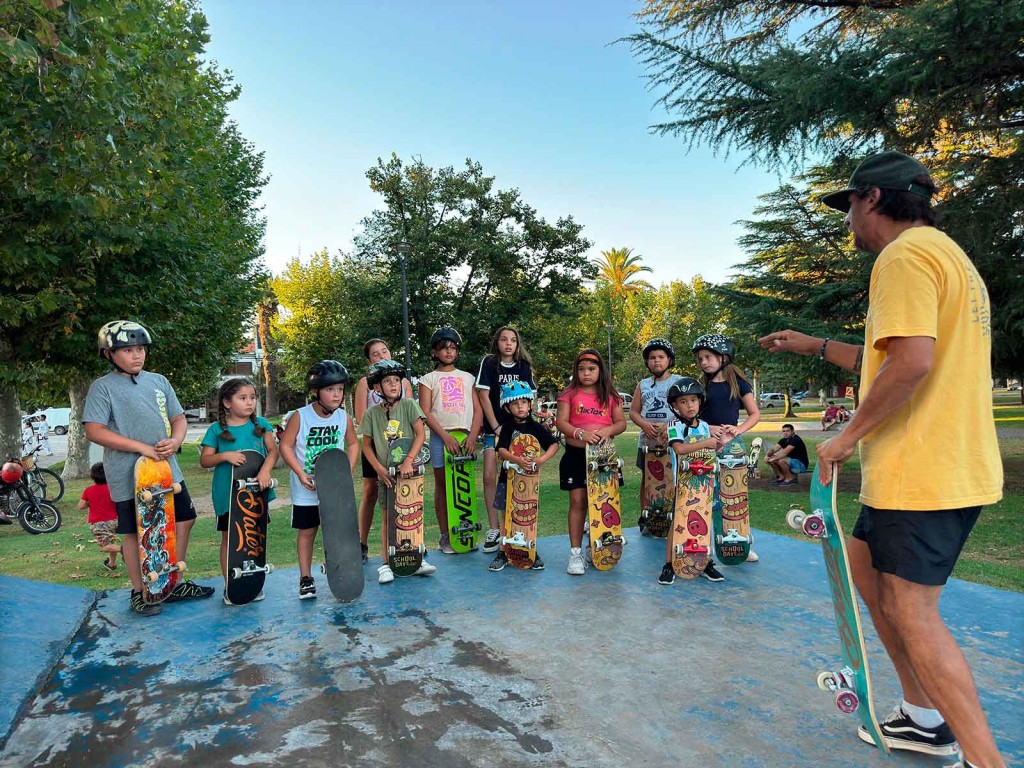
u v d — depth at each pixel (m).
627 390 40.84
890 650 2.07
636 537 5.17
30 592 3.73
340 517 3.71
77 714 2.44
